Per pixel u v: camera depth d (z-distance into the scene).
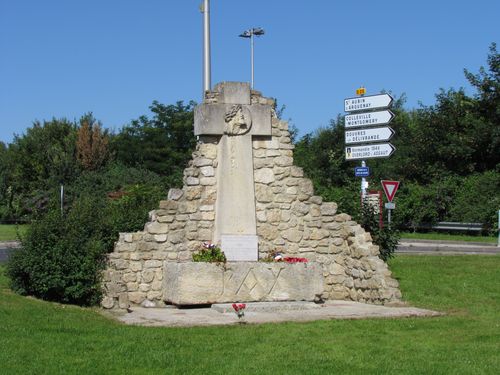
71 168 45.78
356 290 13.84
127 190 30.48
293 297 13.06
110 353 8.54
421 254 20.53
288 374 7.81
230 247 13.41
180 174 28.12
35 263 11.91
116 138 51.91
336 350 9.01
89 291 12.20
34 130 50.91
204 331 10.09
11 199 44.47
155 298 13.12
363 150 18.28
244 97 13.86
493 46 37.84
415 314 11.91
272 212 13.94
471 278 15.44
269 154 14.01
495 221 31.47
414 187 34.88
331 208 14.26
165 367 8.02
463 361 8.50
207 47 21.39
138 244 13.13
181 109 49.38
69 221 12.69
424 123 38.44
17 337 9.12
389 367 8.17
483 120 36.88
